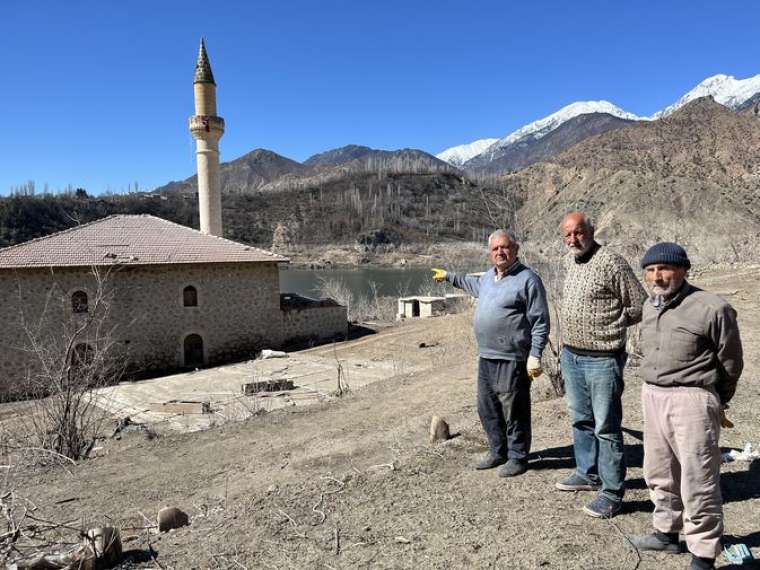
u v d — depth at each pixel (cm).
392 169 18375
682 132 14038
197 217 13088
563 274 930
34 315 2109
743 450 538
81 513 625
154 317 2333
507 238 487
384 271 9519
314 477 608
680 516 362
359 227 13400
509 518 437
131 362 2281
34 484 745
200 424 1297
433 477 541
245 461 773
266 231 13800
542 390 934
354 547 419
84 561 422
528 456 534
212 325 2462
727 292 1764
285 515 486
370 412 994
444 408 933
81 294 2189
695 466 321
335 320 2791
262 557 418
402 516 461
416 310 3269
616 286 400
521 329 492
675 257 322
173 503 638
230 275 2502
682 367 325
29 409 1283
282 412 1077
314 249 12319
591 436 460
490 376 517
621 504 434
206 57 2984
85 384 1023
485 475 531
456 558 388
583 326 414
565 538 397
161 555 443
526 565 371
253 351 2559
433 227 13488
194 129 2966
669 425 333
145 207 12631
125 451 897
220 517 510
